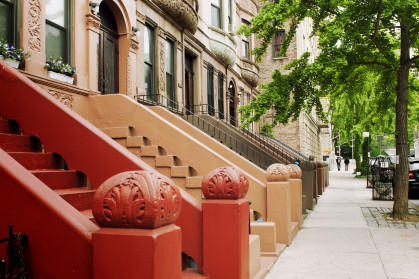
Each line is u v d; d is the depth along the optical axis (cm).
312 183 1312
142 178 240
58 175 506
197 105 1516
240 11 2431
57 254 262
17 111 519
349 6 1082
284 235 740
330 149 6731
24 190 277
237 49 2355
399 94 1120
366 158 3538
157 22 1273
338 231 912
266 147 1411
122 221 236
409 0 967
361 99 2870
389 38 1206
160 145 746
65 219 263
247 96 2581
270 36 1166
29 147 526
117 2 1006
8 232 277
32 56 690
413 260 639
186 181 721
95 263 240
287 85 1164
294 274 558
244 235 409
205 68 1773
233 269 388
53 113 507
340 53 1121
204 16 1803
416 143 4344
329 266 602
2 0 654
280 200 736
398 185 1095
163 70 1305
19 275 261
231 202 395
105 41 998
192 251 406
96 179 489
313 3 1141
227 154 901
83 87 807
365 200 1608
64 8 812
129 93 1046
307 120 3541
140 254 230
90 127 495
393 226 976
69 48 813
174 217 260
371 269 586
